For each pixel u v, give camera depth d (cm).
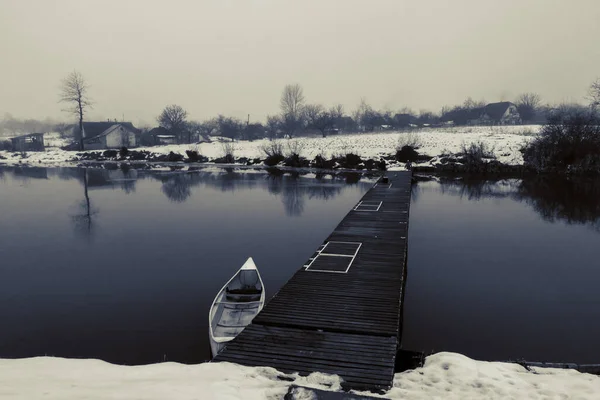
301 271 1271
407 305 1380
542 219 2638
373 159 5678
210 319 1147
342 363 737
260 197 3541
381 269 1287
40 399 535
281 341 825
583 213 2780
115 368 694
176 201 3397
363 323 901
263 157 6600
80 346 1122
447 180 4459
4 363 709
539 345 1112
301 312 962
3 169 6094
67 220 2748
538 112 11706
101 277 1675
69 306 1391
